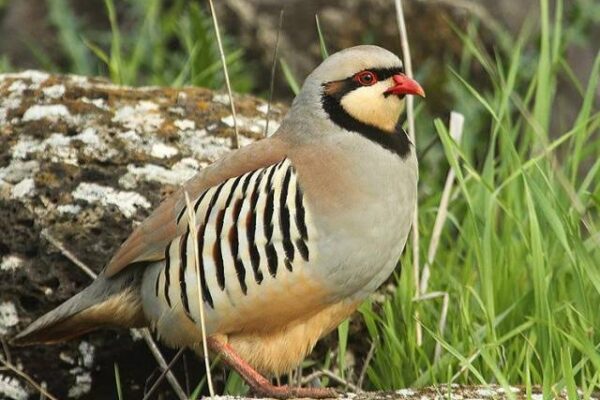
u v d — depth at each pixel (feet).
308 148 31.32
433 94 49.80
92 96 36.50
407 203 31.86
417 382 33.06
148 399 34.35
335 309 31.89
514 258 36.32
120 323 32.94
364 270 31.14
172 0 52.49
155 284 31.63
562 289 35.14
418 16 50.65
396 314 35.60
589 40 52.80
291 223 30.45
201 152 35.55
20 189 34.42
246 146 31.99
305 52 50.78
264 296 30.68
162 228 31.37
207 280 30.89
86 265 33.68
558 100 52.29
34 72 37.81
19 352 33.81
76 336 33.24
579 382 32.32
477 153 46.50
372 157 31.30
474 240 35.63
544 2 40.27
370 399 30.66
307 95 32.04
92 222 33.99
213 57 45.06
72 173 34.65
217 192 30.94
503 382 29.55
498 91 42.75
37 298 33.81
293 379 34.55
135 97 36.73
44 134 35.42
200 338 31.68
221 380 34.71
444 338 34.71
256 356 31.96
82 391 34.14
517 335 33.86
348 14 50.88
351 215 30.66
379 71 31.89
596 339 32.60
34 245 34.04
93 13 53.98
